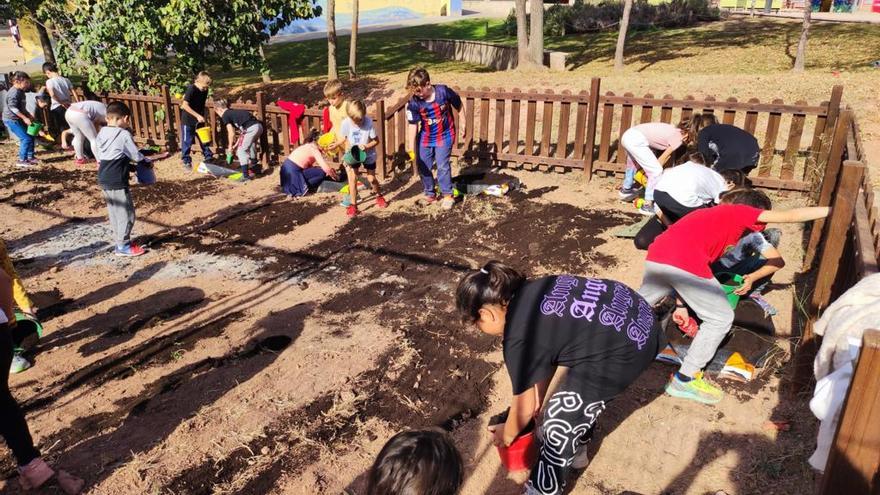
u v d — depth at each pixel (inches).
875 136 343.6
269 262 255.8
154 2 470.3
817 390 109.7
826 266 147.3
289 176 334.0
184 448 150.6
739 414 154.9
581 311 112.0
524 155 355.3
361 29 1314.0
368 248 266.4
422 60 904.3
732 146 240.2
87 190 357.1
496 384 171.9
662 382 168.9
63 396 171.5
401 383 173.6
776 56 656.4
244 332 201.8
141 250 266.5
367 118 297.0
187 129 392.8
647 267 154.3
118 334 202.4
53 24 513.3
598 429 152.3
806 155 333.7
